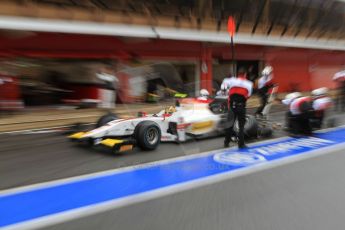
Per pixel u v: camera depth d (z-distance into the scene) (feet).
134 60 30.55
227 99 25.52
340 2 71.36
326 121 33.35
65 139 25.68
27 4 37.81
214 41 52.26
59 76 41.27
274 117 37.17
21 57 38.04
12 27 35.50
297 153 21.52
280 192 14.88
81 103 37.32
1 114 34.53
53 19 39.37
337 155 21.11
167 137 23.34
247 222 12.09
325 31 73.82
